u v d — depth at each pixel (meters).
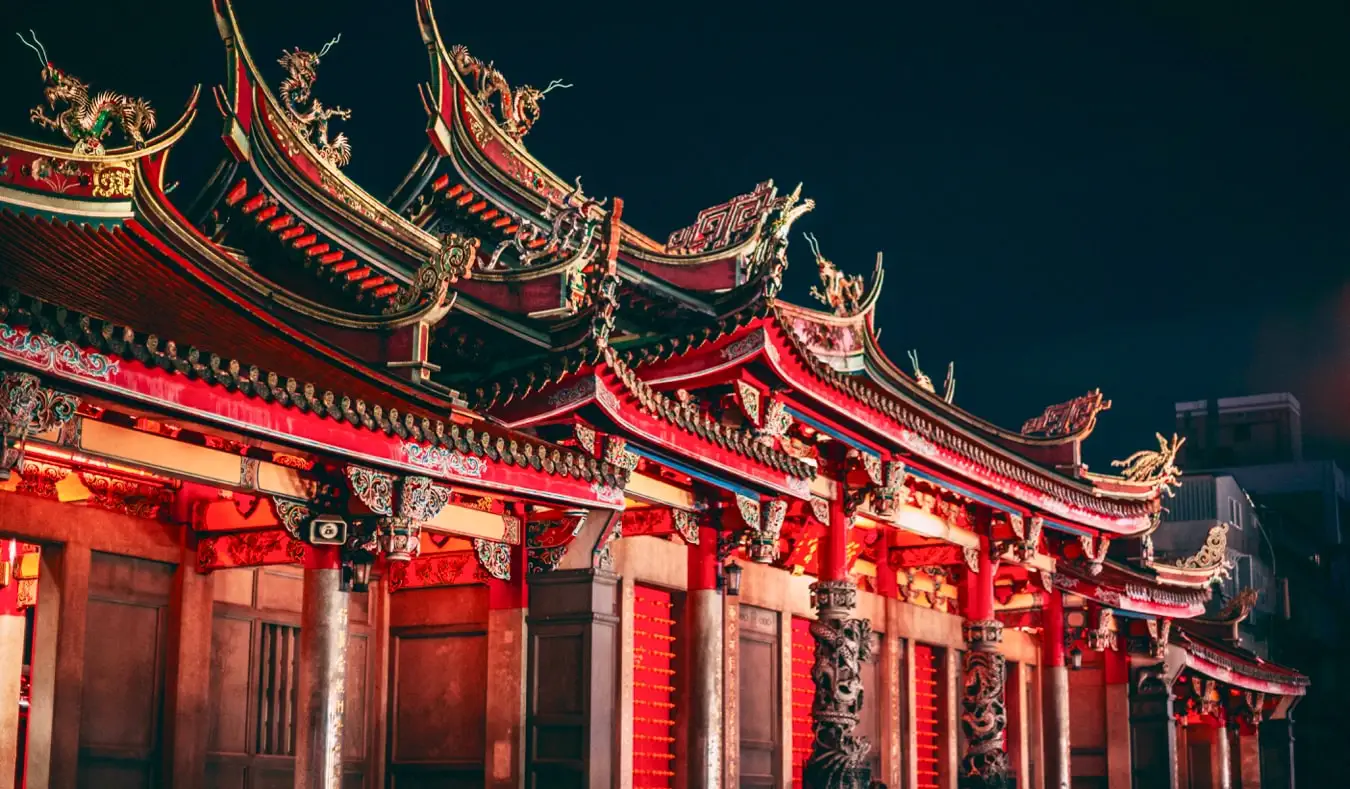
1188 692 44.72
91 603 17.67
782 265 22.34
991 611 31.52
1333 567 76.06
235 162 21.59
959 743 34.44
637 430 20.17
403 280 22.86
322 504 16.92
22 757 18.11
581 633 21.42
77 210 14.88
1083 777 40.38
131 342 13.60
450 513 20.09
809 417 24.52
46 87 14.86
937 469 27.98
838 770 24.95
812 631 25.91
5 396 12.73
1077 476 36.25
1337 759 72.81
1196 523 61.34
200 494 18.83
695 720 23.19
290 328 18.42
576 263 21.73
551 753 21.30
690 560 23.72
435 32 26.53
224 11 21.20
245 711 19.86
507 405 20.12
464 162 26.75
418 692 22.30
